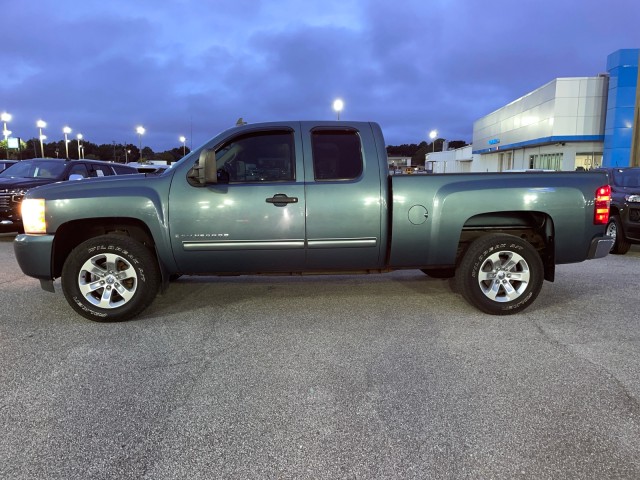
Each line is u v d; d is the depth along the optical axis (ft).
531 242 18.04
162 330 15.49
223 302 18.69
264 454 8.84
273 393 11.18
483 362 12.91
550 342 14.38
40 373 12.26
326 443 9.17
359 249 16.34
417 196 16.08
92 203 15.74
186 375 12.16
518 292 16.83
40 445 9.12
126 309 16.03
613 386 11.48
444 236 16.31
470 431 9.57
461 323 16.15
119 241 15.75
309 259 16.39
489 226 17.67
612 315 17.07
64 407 10.53
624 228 30.25
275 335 15.03
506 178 16.55
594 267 26.23
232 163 16.22
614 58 92.38
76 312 17.03
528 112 118.42
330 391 11.26
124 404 10.68
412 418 10.05
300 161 16.14
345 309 17.78
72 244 17.07
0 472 8.34
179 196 15.84
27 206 16.08
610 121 94.02
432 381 11.76
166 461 8.66
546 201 16.29
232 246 16.02
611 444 9.12
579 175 16.74
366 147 16.31
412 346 14.08
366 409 10.43
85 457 8.77
